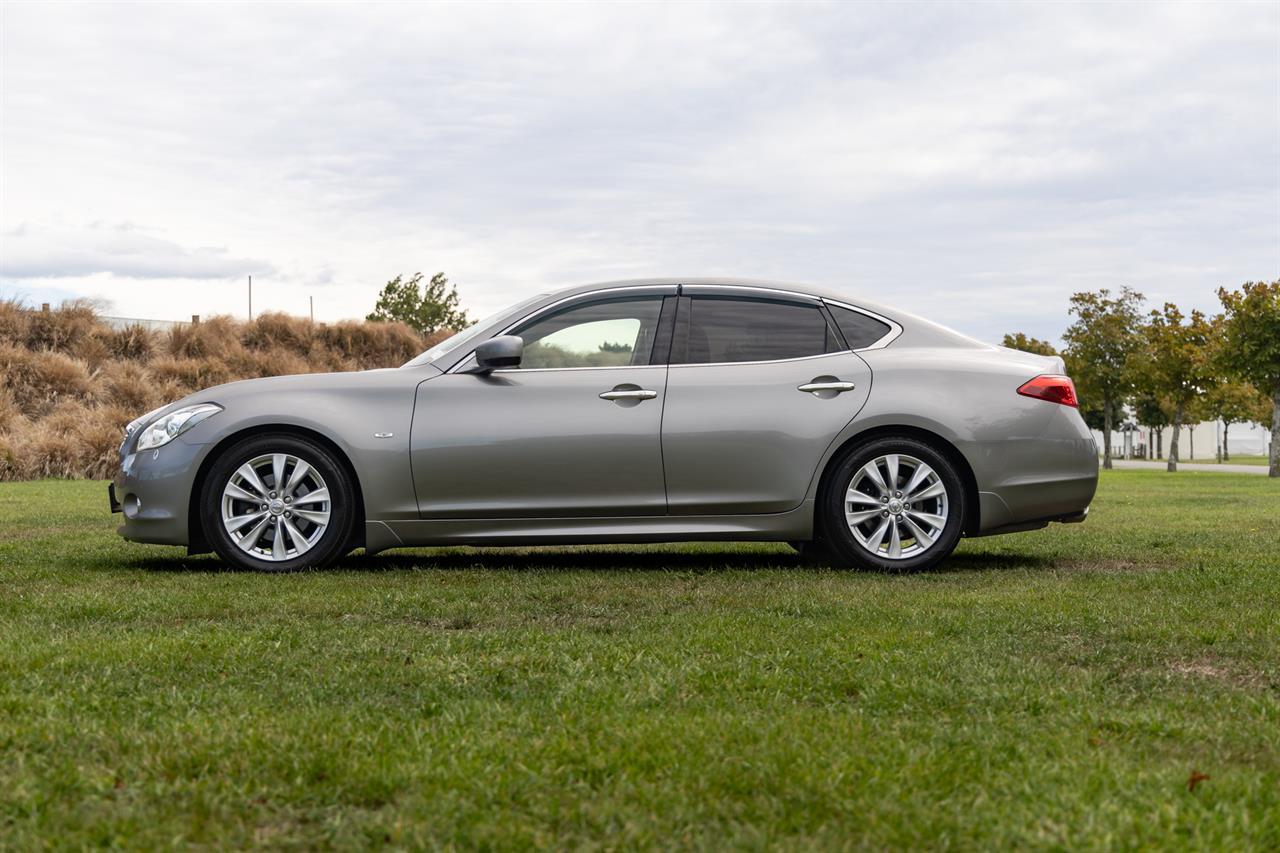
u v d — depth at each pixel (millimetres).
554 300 6113
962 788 2322
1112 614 4477
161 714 2887
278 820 2172
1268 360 29141
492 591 5117
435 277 38375
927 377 6023
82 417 18938
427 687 3205
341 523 5926
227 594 4996
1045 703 3037
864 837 2062
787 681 3258
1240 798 2248
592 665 3480
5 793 2262
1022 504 6020
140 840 2037
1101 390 40500
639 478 5879
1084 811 2162
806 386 5969
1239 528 8695
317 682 3271
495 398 5902
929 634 4012
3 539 7488
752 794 2283
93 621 4367
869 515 5992
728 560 6539
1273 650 3799
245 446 5926
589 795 2273
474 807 2193
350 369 24766
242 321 24578
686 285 6160
